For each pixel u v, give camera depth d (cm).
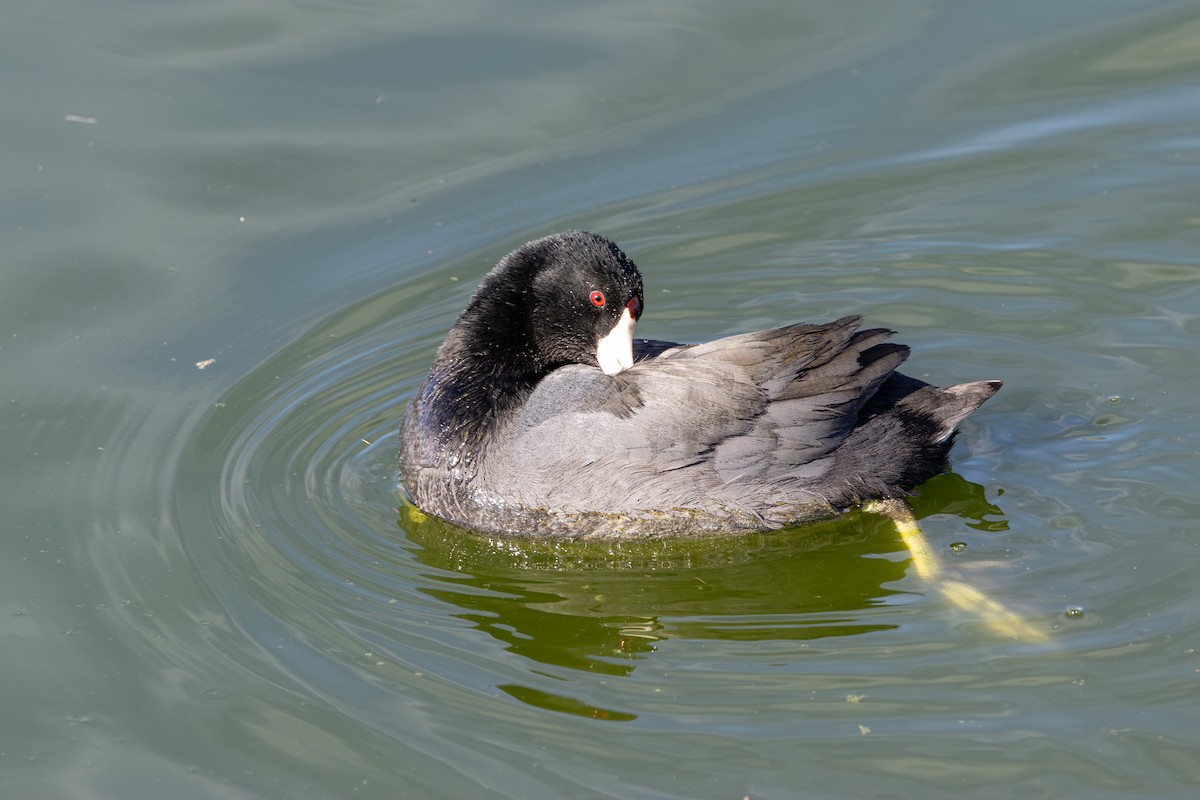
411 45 1805
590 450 1105
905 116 1672
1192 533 1060
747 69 1756
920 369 1300
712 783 854
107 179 1591
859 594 1052
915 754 862
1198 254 1420
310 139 1656
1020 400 1244
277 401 1323
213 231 1536
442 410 1171
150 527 1157
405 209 1573
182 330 1409
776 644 992
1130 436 1186
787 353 1117
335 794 876
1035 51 1756
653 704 929
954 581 1040
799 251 1501
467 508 1152
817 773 855
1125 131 1617
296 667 995
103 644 1028
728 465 1100
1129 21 1792
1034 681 919
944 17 1830
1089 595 1002
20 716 959
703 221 1552
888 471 1122
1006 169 1583
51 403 1303
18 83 1717
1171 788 824
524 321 1198
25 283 1448
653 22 1844
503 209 1571
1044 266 1434
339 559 1126
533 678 971
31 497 1191
